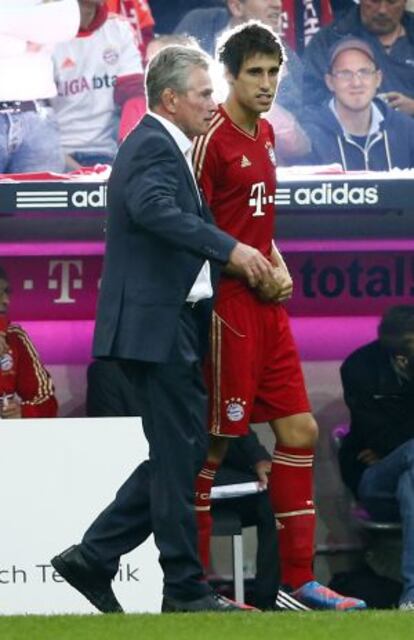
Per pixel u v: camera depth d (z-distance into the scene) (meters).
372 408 33.03
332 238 35.69
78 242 35.44
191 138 22.14
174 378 21.00
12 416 32.66
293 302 36.06
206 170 23.97
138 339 20.88
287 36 35.97
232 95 24.19
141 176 20.88
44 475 25.48
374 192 31.30
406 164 35.91
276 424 24.75
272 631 18.14
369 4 35.78
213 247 20.62
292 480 24.64
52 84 34.44
